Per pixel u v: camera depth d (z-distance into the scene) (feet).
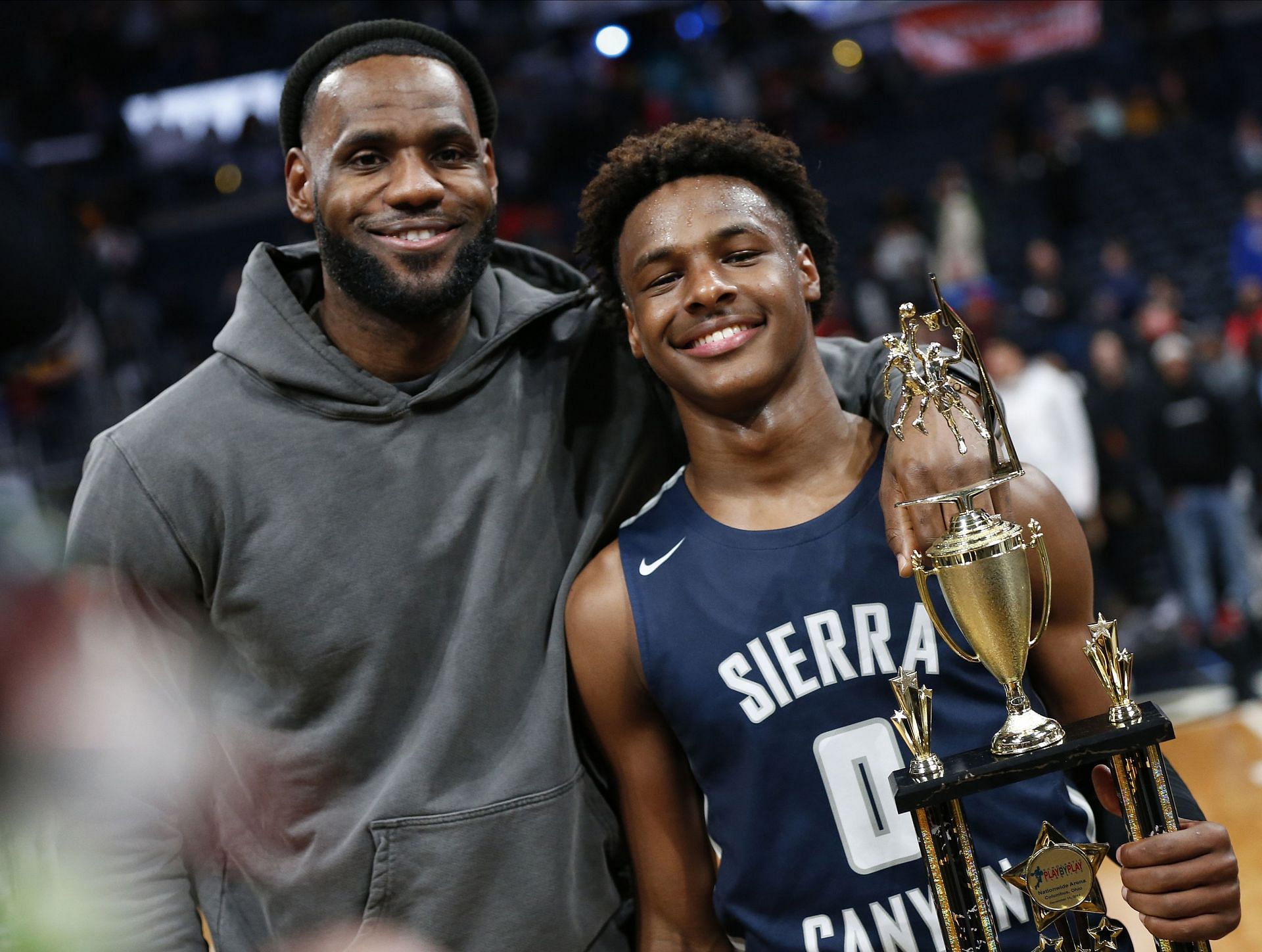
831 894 4.18
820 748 4.20
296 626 4.45
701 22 40.63
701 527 4.50
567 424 4.94
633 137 4.70
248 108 40.01
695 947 4.58
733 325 4.28
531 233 28.60
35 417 16.03
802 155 4.83
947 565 3.63
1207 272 28.04
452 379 4.68
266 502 4.50
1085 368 18.52
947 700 4.20
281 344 4.63
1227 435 15.66
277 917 4.55
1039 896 3.74
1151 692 15.37
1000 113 33.32
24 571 1.47
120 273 26.27
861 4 42.14
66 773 1.58
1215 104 33.27
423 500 4.59
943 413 3.81
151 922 4.14
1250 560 15.75
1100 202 30.66
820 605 4.28
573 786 4.56
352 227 4.55
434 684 4.50
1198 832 3.60
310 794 4.48
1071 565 4.24
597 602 4.53
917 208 31.68
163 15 40.06
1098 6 38.11
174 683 4.48
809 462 4.46
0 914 1.68
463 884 4.35
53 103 36.50
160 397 4.72
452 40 4.91
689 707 4.32
